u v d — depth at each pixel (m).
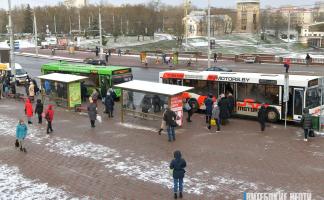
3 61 51.47
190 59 64.38
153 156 19.97
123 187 16.33
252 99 26.77
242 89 27.19
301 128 24.45
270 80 25.67
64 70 37.69
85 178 17.38
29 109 27.22
